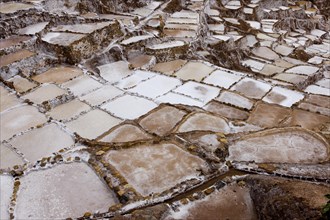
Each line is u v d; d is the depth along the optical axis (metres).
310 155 6.70
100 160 6.54
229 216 5.19
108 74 10.86
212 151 6.61
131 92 9.77
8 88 9.64
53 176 6.32
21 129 8.09
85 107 9.02
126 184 5.89
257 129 7.86
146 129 7.97
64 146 7.51
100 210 5.57
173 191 5.65
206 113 8.45
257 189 5.37
